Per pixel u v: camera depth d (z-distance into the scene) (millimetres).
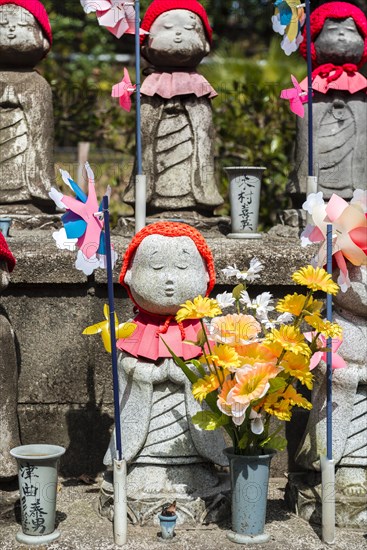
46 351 4098
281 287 4094
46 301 4082
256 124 6992
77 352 4105
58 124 7406
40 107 4848
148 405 3506
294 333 3234
